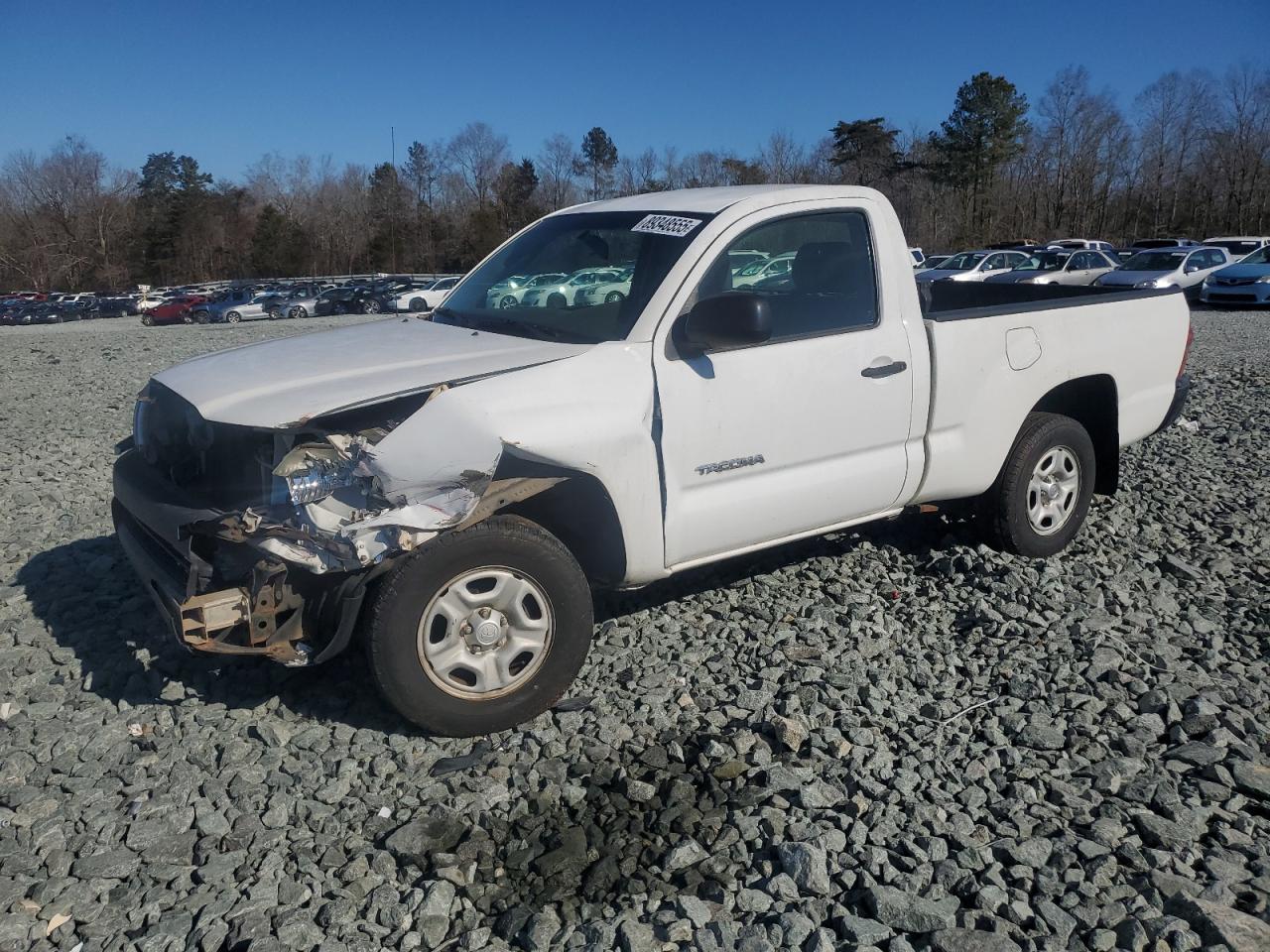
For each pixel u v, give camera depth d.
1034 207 82.19
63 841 3.12
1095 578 4.99
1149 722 3.68
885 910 2.75
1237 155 73.81
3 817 3.21
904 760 3.47
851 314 4.44
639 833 3.15
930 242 77.62
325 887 2.92
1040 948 2.63
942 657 4.24
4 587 5.12
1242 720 3.65
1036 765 3.46
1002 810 3.19
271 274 87.00
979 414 4.83
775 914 2.77
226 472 3.64
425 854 3.06
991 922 2.71
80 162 91.88
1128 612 4.63
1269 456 7.55
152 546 3.89
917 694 3.96
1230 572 5.16
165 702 3.93
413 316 4.97
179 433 3.97
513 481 3.59
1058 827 3.11
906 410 4.57
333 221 92.25
